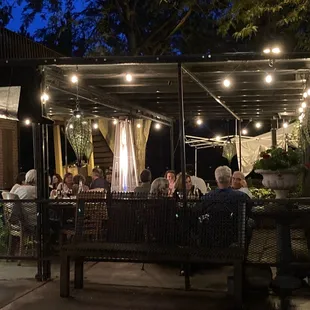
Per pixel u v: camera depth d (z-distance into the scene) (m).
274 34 15.34
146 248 5.76
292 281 5.82
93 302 5.62
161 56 6.26
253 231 6.01
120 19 16.91
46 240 6.65
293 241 6.11
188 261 5.50
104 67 6.96
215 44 17.45
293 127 13.25
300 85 8.80
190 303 5.55
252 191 10.27
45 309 5.39
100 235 6.10
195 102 11.20
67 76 7.33
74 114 8.94
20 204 7.21
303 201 5.70
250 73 7.44
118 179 12.09
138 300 5.68
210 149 23.95
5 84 6.44
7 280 6.59
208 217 5.83
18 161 14.57
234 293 5.36
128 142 12.19
